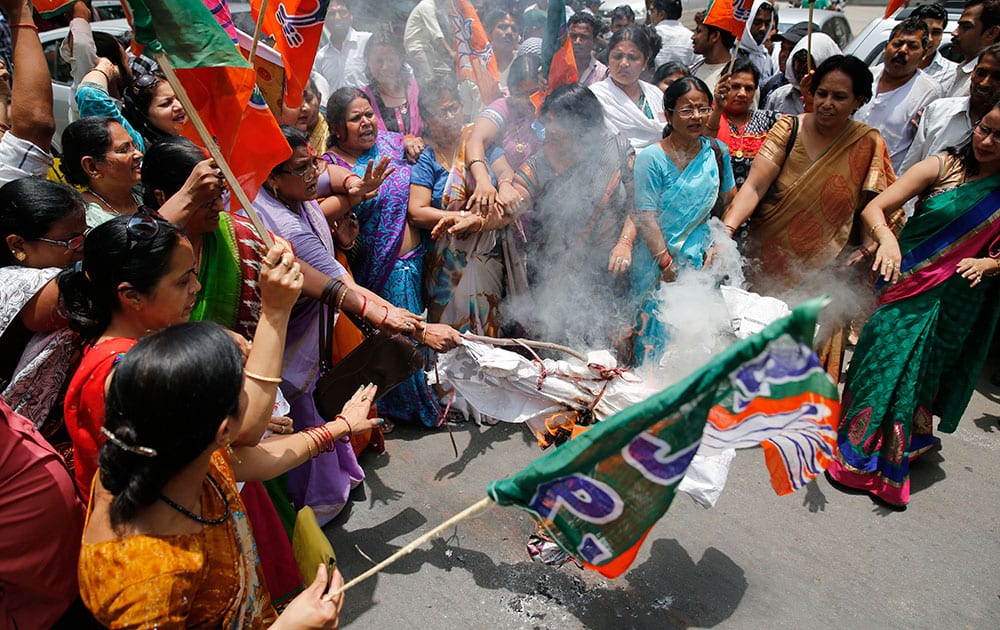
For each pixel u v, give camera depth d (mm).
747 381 1192
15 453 1504
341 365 2367
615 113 3822
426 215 3164
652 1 6086
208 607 1379
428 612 2355
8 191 1867
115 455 1223
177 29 1640
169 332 1250
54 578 1594
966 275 2762
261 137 1992
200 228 1991
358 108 3115
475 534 2713
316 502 2652
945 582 2559
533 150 3412
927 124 4078
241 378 1281
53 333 1796
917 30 4141
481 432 3375
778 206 3453
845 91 3096
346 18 4195
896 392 2900
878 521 2869
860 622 2371
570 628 2305
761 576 2549
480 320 3389
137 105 3074
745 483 3066
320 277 2322
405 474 3062
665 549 2654
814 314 1074
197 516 1324
